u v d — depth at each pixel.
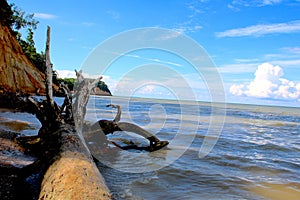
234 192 4.61
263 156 8.06
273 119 32.16
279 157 8.06
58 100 29.97
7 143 6.27
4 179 3.96
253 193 4.60
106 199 3.10
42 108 6.25
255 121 26.33
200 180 5.21
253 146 9.95
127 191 4.36
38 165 4.30
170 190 4.55
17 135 7.45
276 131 17.16
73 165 3.42
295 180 5.48
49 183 3.22
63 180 3.12
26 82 28.41
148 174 5.46
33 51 51.47
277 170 6.30
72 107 6.33
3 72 25.97
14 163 4.84
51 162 3.76
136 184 4.78
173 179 5.20
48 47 6.33
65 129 5.18
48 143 4.99
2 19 29.44
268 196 4.48
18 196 3.44
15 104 16.20
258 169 6.33
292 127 21.58
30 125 10.20
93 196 2.99
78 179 3.13
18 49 31.11
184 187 4.75
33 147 5.83
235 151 8.63
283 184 5.17
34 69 32.50
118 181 4.91
